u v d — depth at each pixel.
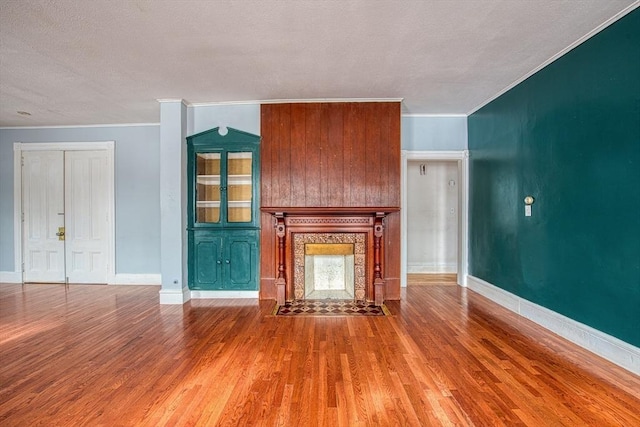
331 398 2.29
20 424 2.02
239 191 4.88
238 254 4.82
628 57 2.59
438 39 3.04
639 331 2.55
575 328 3.15
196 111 4.84
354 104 4.66
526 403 2.22
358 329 3.59
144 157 5.77
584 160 3.03
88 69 3.62
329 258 4.80
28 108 4.94
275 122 4.70
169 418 2.08
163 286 4.63
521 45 3.15
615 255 2.73
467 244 5.50
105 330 3.57
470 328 3.59
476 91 4.39
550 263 3.51
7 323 3.80
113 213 5.79
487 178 4.82
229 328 3.63
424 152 5.38
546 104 3.54
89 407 2.19
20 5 2.48
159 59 3.40
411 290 5.29
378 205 4.66
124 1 2.45
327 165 4.66
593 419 2.06
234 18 2.69
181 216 4.66
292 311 4.22
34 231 5.92
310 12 2.62
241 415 2.11
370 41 3.08
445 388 2.40
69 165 5.86
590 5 2.54
